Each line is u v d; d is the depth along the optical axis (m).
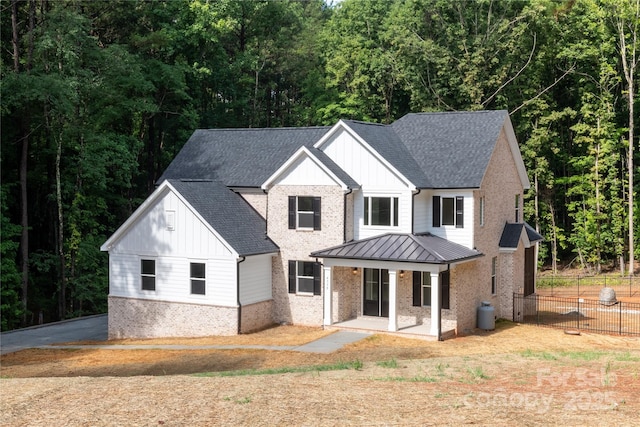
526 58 55.03
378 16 68.56
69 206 45.16
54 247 46.22
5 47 44.03
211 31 54.00
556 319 35.97
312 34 73.12
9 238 41.41
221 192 34.19
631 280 49.66
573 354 23.36
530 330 32.03
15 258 43.19
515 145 36.38
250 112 62.69
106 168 48.62
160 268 32.56
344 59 61.72
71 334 34.91
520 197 38.66
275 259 33.28
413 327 30.69
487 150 32.75
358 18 67.69
